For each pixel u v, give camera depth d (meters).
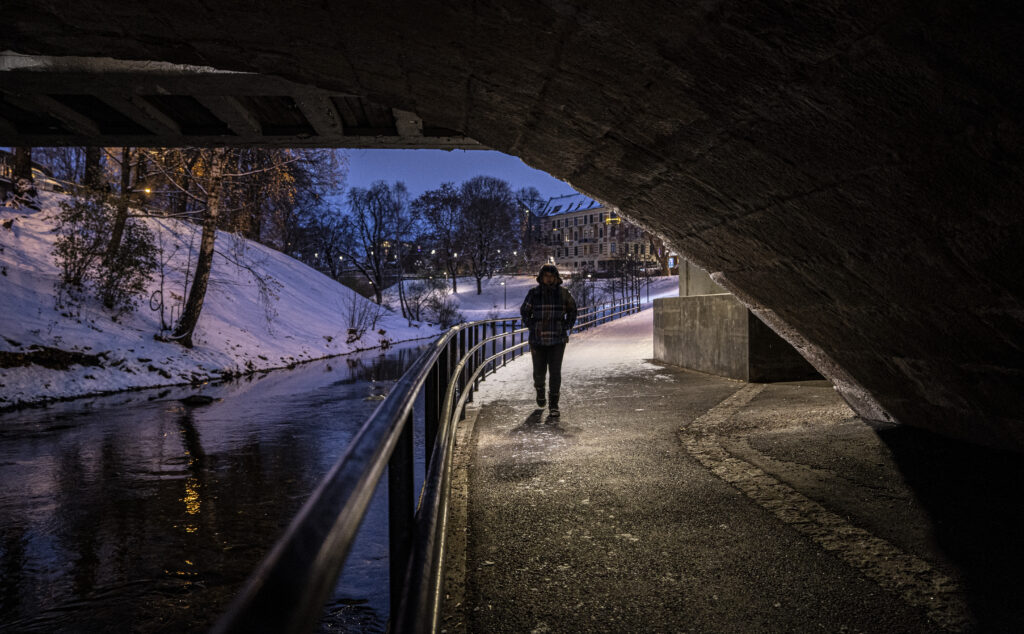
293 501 6.09
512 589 2.93
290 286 33.03
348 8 2.96
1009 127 2.12
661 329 13.78
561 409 7.85
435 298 53.06
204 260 19.19
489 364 12.01
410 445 1.70
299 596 0.51
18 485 6.68
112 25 3.38
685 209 4.53
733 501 4.10
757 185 3.56
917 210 2.87
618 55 2.80
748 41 2.34
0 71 7.38
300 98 8.41
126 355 16.16
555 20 2.65
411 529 1.68
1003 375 3.82
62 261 20.34
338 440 8.84
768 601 2.74
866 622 2.53
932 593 2.74
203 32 3.44
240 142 10.67
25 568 4.61
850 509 3.82
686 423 6.70
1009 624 2.46
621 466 5.06
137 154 19.55
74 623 3.87
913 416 5.50
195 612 4.00
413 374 2.03
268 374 18.94
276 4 2.97
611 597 2.83
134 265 19.22
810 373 9.81
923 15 1.87
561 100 3.57
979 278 3.02
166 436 9.21
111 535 5.21
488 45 3.10
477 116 4.34
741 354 9.96
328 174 21.02
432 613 1.41
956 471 4.40
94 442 8.84
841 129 2.63
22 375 13.27
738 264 5.03
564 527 3.74
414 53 3.41
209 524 5.46
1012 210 2.47
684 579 2.98
